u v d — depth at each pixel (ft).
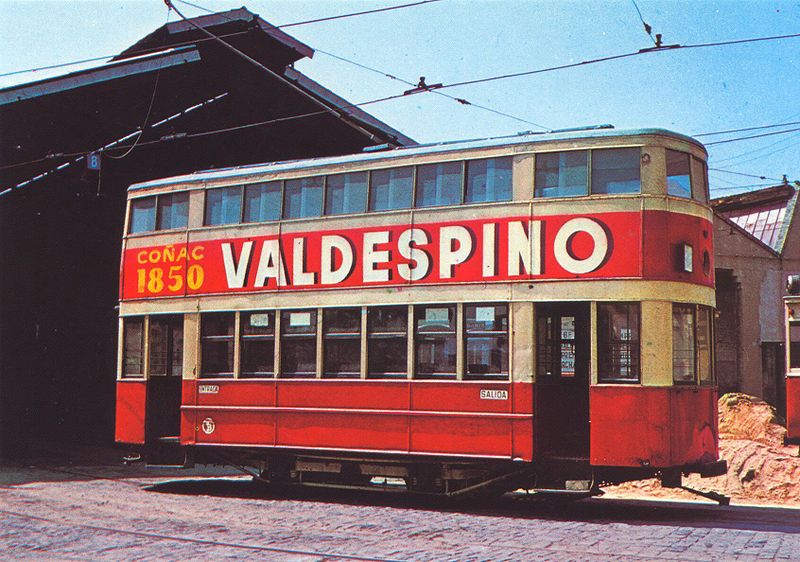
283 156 85.51
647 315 37.42
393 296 42.42
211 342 48.01
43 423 92.84
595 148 38.96
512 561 28.17
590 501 45.70
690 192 39.27
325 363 44.14
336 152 85.25
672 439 37.14
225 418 46.85
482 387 39.81
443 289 41.19
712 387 40.06
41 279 93.09
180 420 50.37
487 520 37.52
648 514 39.93
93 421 89.35
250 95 80.43
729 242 95.45
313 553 29.91
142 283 51.24
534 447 38.68
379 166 43.70
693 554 28.96
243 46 76.43
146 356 50.67
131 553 30.45
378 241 43.19
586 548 30.42
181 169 84.69
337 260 44.21
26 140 76.64
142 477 58.18
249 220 47.44
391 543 31.91
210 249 48.65
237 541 32.58
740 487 53.42
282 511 40.83
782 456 55.52
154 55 71.82
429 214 41.98
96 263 89.20
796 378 63.41
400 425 41.65
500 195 40.50
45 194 87.25
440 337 41.19
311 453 44.16
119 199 85.87
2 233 91.76
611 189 38.55
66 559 29.53
